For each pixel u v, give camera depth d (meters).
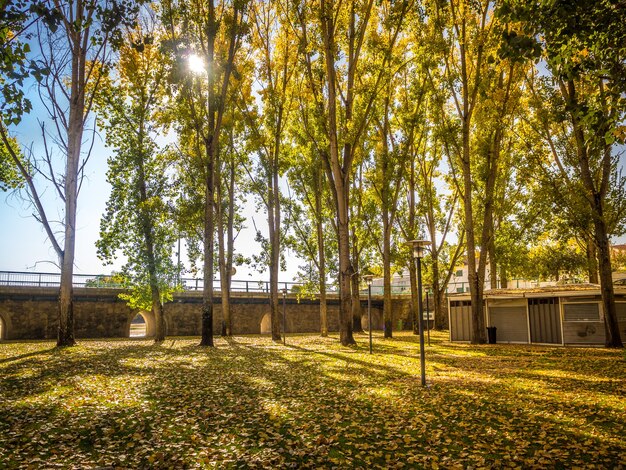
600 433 6.71
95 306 30.16
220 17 22.67
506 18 6.46
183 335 33.94
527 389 10.25
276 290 27.73
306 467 5.61
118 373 12.60
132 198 23.58
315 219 34.12
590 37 7.39
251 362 15.91
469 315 27.25
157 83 24.05
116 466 5.63
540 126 22.78
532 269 37.41
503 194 31.06
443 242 37.66
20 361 14.82
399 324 44.22
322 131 22.86
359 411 8.34
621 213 22.52
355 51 23.16
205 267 22.56
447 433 6.89
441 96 25.20
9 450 6.00
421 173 35.84
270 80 27.75
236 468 5.61
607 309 20.66
